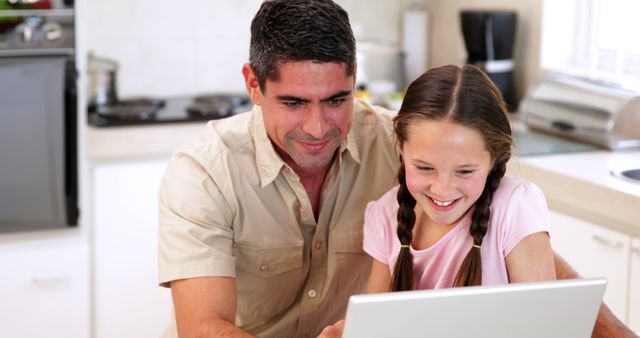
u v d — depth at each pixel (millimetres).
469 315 1157
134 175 3363
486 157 1378
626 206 2578
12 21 2973
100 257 3344
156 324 3439
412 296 1122
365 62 4137
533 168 2896
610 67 3375
